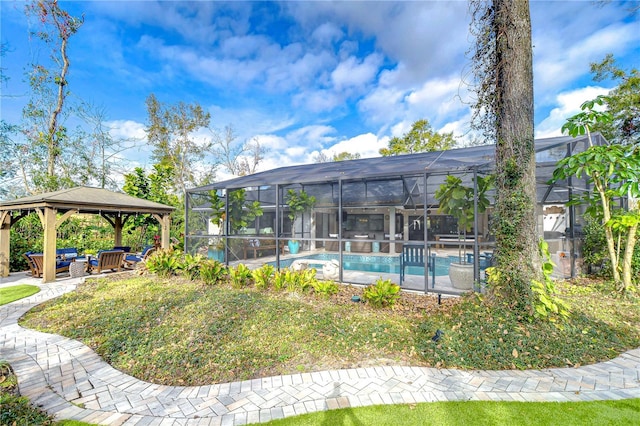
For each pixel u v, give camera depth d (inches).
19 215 446.6
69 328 221.3
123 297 297.0
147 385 147.1
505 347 166.2
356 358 166.7
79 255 532.7
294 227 604.7
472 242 261.3
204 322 223.5
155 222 654.5
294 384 142.6
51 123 730.2
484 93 215.0
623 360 160.4
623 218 267.1
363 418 115.0
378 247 593.9
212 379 151.5
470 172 274.2
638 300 256.1
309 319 219.5
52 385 147.7
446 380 141.9
